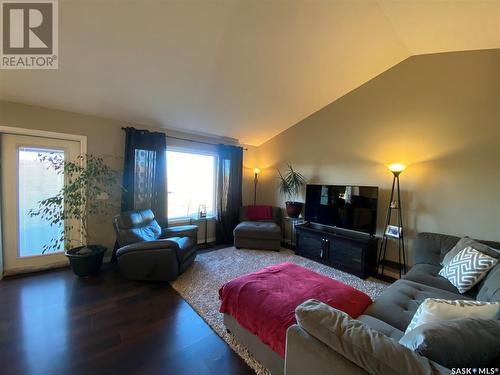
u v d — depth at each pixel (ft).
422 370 2.59
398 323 4.70
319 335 3.41
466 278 6.04
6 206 9.34
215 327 6.46
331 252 11.19
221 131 14.75
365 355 2.91
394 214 10.41
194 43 7.78
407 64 9.99
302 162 14.60
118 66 8.23
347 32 8.24
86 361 5.19
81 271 9.21
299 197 14.78
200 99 11.01
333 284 6.12
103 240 11.27
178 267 9.38
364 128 11.51
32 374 4.82
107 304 7.48
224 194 15.60
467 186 8.53
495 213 8.00
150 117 11.92
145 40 7.36
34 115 9.50
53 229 10.39
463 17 6.84
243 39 7.97
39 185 9.96
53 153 10.23
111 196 11.46
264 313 5.02
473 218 8.41
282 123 14.80
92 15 6.39
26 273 9.68
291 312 4.87
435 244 8.21
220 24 7.27
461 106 8.67
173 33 7.29
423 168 9.59
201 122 13.20
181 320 6.75
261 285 5.92
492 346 2.82
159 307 7.38
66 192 9.23
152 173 12.41
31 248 9.92
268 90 11.16
